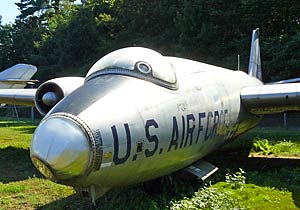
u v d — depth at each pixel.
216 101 7.58
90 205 6.78
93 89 5.61
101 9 44.88
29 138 17.67
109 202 6.73
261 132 18.27
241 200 6.89
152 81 6.11
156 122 5.67
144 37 36.62
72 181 4.88
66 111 5.07
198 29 29.94
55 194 7.70
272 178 8.74
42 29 60.09
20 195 7.64
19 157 12.02
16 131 21.48
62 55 44.69
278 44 25.33
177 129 6.07
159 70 6.27
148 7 36.72
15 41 57.59
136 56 6.30
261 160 10.85
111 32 42.44
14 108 41.56
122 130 5.15
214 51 29.36
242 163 10.42
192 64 8.07
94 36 42.75
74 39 43.41
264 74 26.53
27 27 67.56
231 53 28.94
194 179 7.39
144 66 6.16
